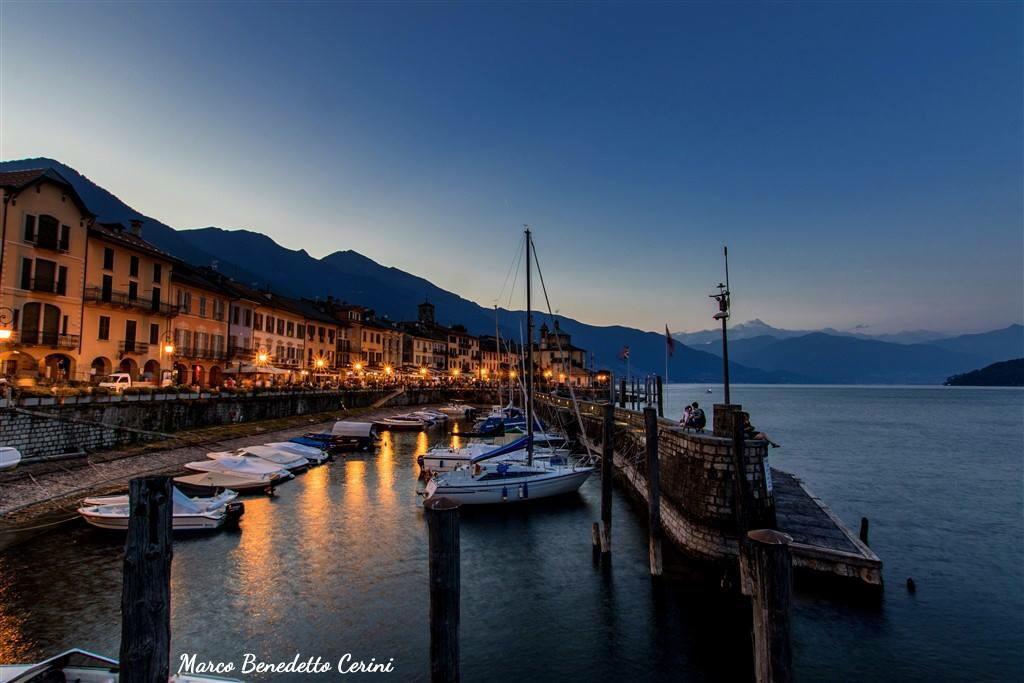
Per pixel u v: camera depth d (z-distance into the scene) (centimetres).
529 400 3134
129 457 2986
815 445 6306
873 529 2664
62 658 817
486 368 16162
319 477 3344
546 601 1650
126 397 3272
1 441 2445
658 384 4072
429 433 6106
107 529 2002
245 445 3900
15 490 2242
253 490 2838
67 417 2802
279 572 1797
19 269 3666
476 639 1432
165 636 645
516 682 1241
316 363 7944
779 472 3086
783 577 719
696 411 2333
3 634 1314
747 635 1444
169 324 5084
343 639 1383
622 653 1362
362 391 7594
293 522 2353
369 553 1997
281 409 5353
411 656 1309
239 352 6281
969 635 1468
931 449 5938
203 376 5659
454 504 817
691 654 1357
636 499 2969
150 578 635
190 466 2864
